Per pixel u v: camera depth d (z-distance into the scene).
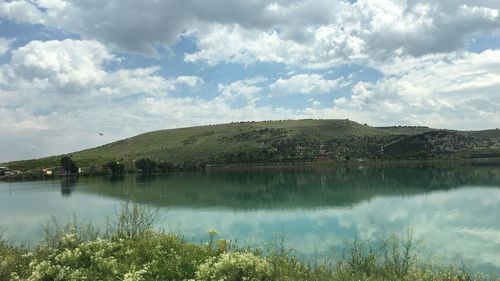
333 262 15.77
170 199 80.88
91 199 88.06
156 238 13.34
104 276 10.05
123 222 15.32
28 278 9.80
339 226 44.78
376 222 46.91
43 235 18.28
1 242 15.12
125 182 137.38
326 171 160.38
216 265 9.48
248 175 155.12
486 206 57.03
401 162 194.75
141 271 9.62
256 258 9.97
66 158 184.88
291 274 11.00
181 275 10.16
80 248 11.30
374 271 12.98
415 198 69.56
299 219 51.34
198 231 40.62
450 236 36.72
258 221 50.22
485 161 179.50
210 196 86.62
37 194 106.56
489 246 31.97
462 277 13.82
